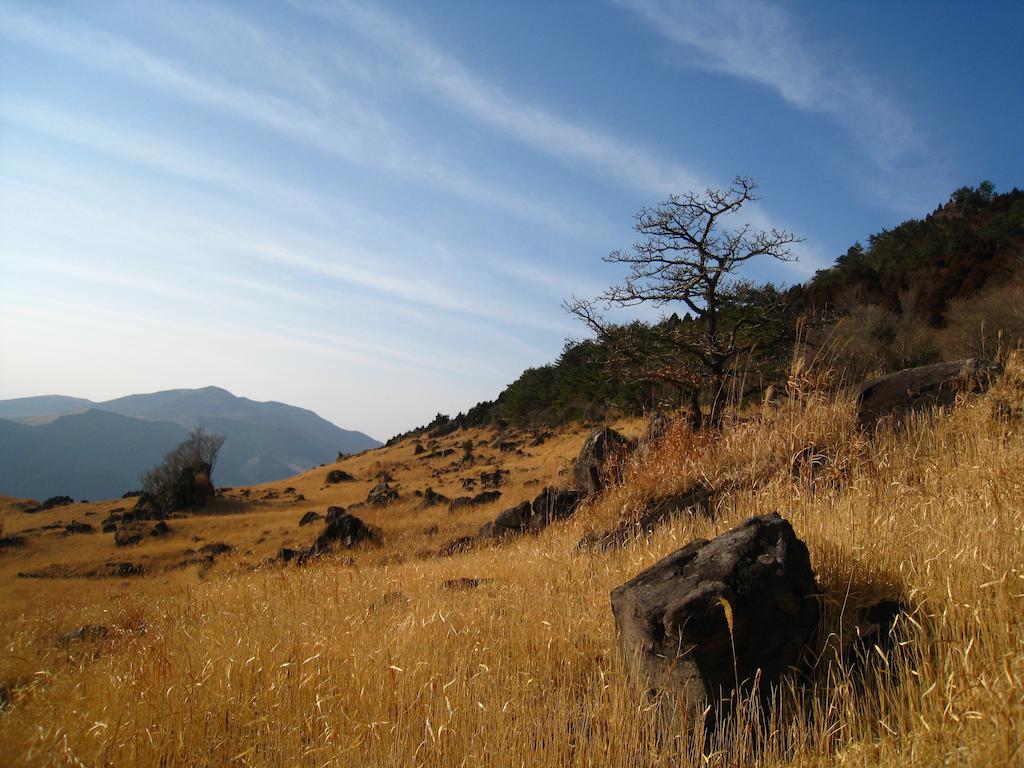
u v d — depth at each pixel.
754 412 7.85
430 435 88.50
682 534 5.55
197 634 5.23
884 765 2.17
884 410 6.81
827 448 5.99
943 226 65.62
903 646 2.79
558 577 5.63
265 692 3.34
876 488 5.05
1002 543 3.26
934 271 40.88
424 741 2.69
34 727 3.06
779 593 2.86
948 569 3.04
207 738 3.06
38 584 23.94
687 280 18.06
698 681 2.74
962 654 2.52
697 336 17.84
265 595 6.64
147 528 37.78
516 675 3.27
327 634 4.42
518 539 12.34
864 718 2.48
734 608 2.80
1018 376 6.30
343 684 3.40
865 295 40.69
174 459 51.81
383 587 6.73
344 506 39.34
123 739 2.93
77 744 2.90
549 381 70.56
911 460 5.55
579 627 3.99
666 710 2.79
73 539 39.03
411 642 3.94
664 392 17.31
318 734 2.96
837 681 2.70
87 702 3.54
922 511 4.12
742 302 17.70
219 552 30.44
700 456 7.83
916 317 32.09
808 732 2.54
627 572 5.11
